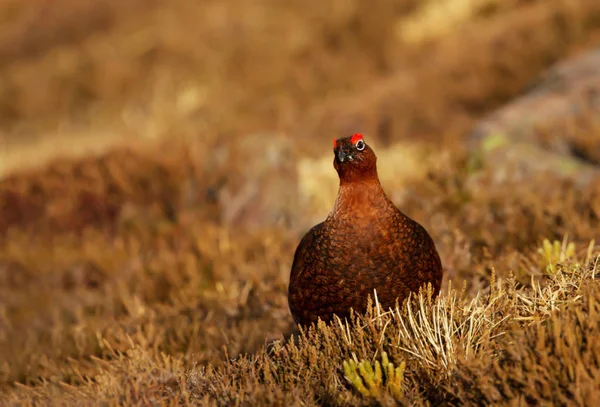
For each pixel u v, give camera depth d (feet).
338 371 23.88
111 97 114.83
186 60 117.60
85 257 52.44
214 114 102.58
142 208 59.52
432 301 26.07
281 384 23.89
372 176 26.04
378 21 117.29
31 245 57.98
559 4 86.33
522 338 21.49
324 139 85.30
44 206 62.59
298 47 116.47
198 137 68.59
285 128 89.81
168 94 111.55
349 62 110.73
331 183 57.88
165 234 54.70
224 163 61.31
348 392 22.47
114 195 61.05
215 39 120.88
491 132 56.39
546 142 52.70
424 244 26.91
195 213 58.44
